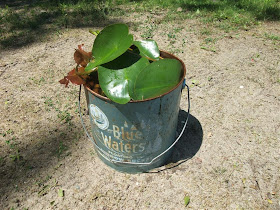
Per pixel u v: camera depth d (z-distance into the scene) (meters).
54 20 4.91
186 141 2.54
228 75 3.43
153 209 1.98
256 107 2.94
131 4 5.71
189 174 2.22
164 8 5.48
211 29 4.59
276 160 2.35
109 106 1.71
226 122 2.75
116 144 1.95
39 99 3.01
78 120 2.75
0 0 6.27
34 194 2.07
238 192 2.09
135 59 1.79
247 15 5.11
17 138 2.53
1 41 4.16
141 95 1.65
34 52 3.89
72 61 3.70
